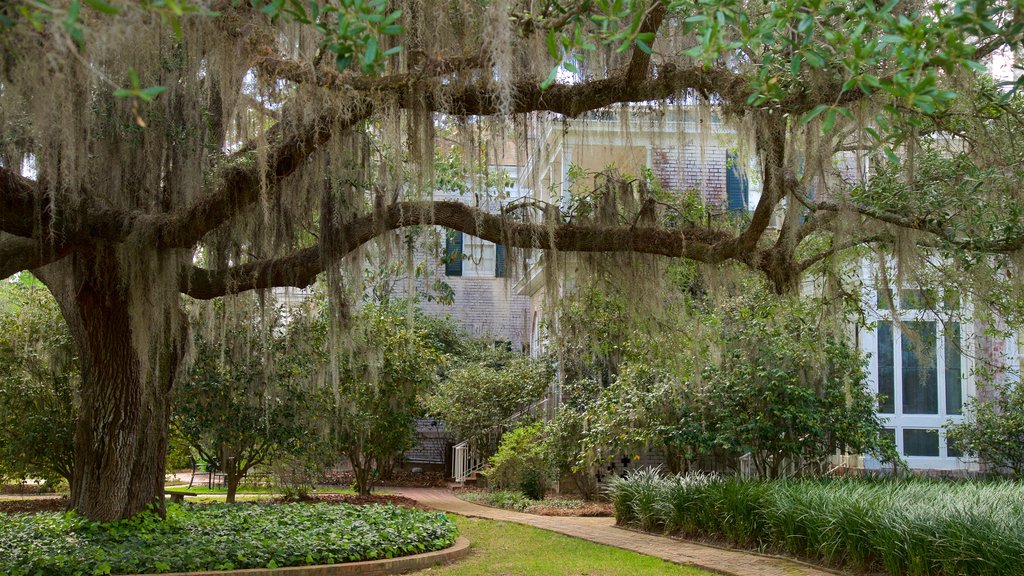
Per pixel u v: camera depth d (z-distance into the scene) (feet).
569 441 51.42
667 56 25.08
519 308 86.99
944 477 46.60
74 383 44.29
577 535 38.58
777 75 19.71
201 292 30.37
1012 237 24.57
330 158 27.48
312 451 48.85
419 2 22.09
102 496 32.22
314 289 45.93
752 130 24.99
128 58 20.86
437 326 81.56
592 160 53.98
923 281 31.42
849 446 45.78
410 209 27.20
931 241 28.32
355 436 55.77
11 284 48.01
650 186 35.50
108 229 25.35
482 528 41.78
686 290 36.22
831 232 31.76
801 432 43.52
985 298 29.58
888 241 28.58
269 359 41.60
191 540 29.60
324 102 23.71
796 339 41.55
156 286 26.40
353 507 41.06
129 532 30.48
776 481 37.47
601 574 28.43
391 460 76.28
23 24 13.06
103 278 30.81
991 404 48.91
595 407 47.83
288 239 30.71
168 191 27.40
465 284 86.94
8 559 25.02
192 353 35.88
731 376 42.78
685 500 37.63
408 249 31.09
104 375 32.14
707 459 52.95
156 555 26.50
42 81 17.30
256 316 43.21
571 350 46.85
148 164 26.20
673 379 39.42
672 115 33.14
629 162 34.99
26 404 44.88
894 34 15.29
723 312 40.11
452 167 37.42
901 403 52.85
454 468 78.43
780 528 32.22
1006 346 52.29
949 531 25.41
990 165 26.03
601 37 17.04
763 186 24.99
